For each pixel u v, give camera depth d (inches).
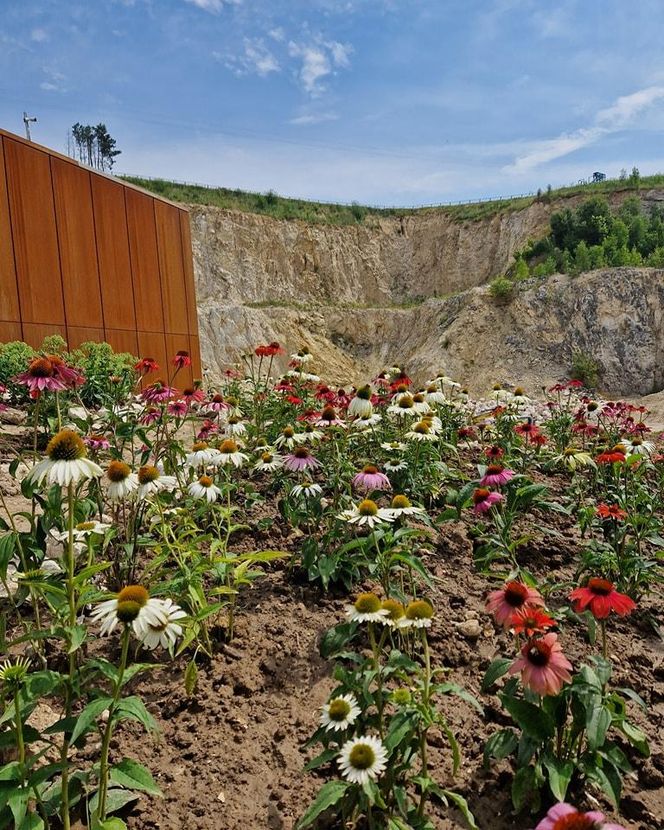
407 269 2037.4
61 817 78.9
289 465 169.8
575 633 140.6
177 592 116.4
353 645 128.6
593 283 1295.5
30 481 88.6
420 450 193.6
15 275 475.2
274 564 163.2
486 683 92.0
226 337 1451.8
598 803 90.7
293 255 1900.8
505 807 89.7
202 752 100.0
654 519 174.7
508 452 271.1
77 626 80.7
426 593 151.8
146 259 634.2
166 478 126.0
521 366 1272.1
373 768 71.5
